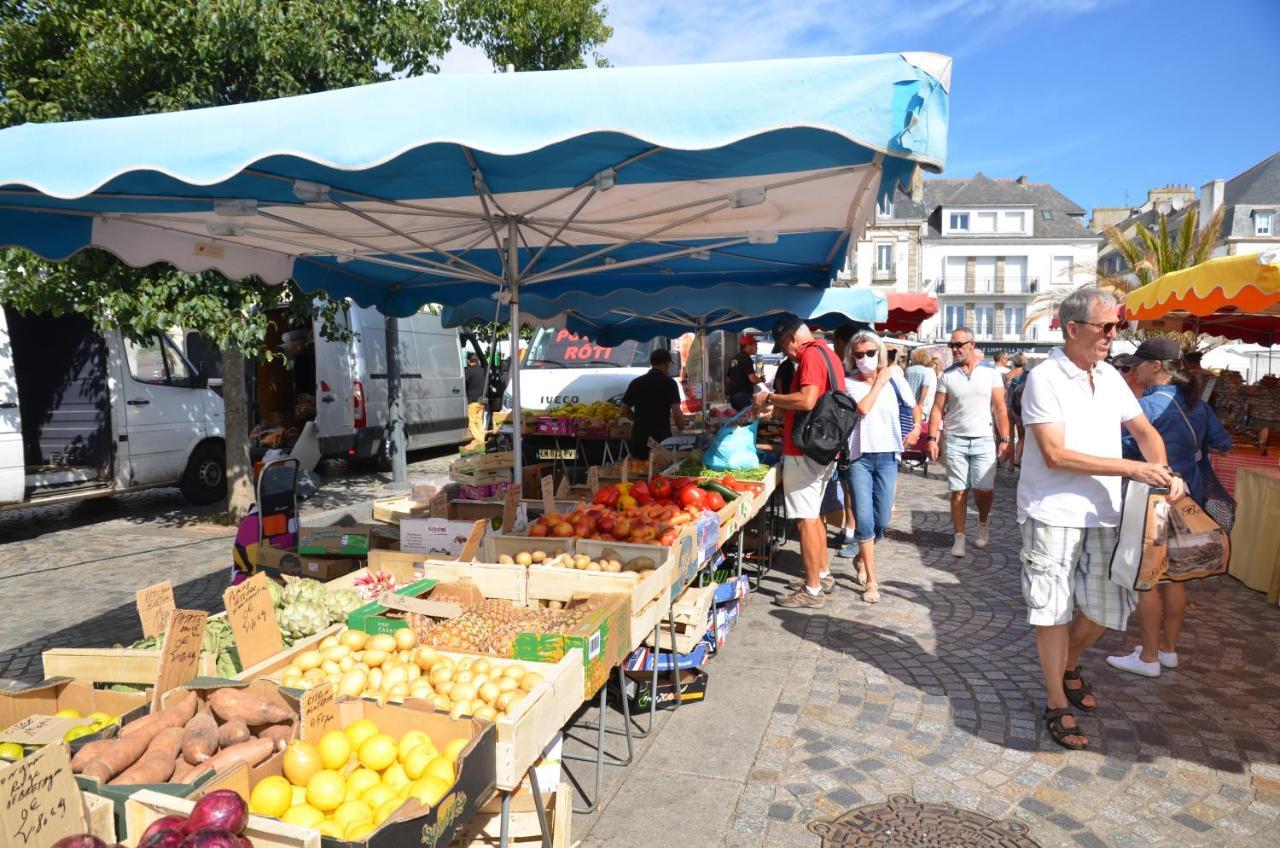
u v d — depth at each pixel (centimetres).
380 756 227
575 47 1249
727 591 492
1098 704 418
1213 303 523
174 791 196
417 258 511
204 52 696
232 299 755
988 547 779
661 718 407
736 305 695
